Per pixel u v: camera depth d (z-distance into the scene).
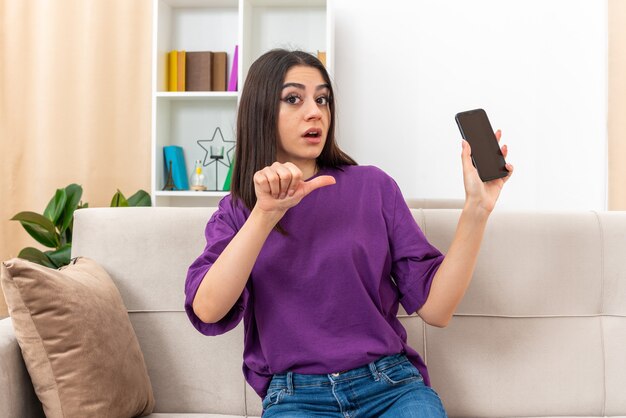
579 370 1.53
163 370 1.55
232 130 3.58
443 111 3.68
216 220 1.34
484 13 3.65
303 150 1.28
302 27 3.63
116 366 1.33
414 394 1.20
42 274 1.25
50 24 3.60
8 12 3.59
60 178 3.62
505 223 1.58
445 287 1.25
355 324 1.25
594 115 3.62
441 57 3.67
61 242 2.79
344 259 1.26
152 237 1.59
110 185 3.64
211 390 1.54
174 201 3.65
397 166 3.70
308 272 1.27
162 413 1.53
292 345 1.25
